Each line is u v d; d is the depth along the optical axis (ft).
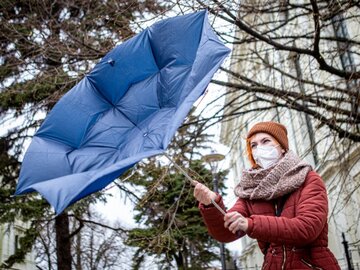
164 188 35.32
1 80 35.55
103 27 30.25
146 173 30.96
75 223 53.78
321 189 8.82
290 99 34.35
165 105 9.80
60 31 34.32
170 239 28.76
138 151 9.24
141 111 9.93
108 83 10.28
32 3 32.81
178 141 30.09
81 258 61.16
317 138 45.09
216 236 9.57
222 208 9.44
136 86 10.21
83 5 32.91
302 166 9.13
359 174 39.70
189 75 9.21
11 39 31.50
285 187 8.91
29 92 34.27
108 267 74.38
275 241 8.22
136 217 49.75
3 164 40.96
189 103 8.25
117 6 28.04
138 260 64.08
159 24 10.23
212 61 8.71
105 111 10.25
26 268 59.98
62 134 9.96
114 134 9.89
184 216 62.69
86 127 10.05
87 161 9.55
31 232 42.42
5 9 33.68
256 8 33.76
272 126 10.07
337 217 45.50
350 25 42.52
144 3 27.55
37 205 41.78
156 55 10.25
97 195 39.45
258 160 9.95
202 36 9.37
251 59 43.70
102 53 27.71
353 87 34.71
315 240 8.75
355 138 30.17
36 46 29.94
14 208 39.83
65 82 28.71
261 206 9.23
